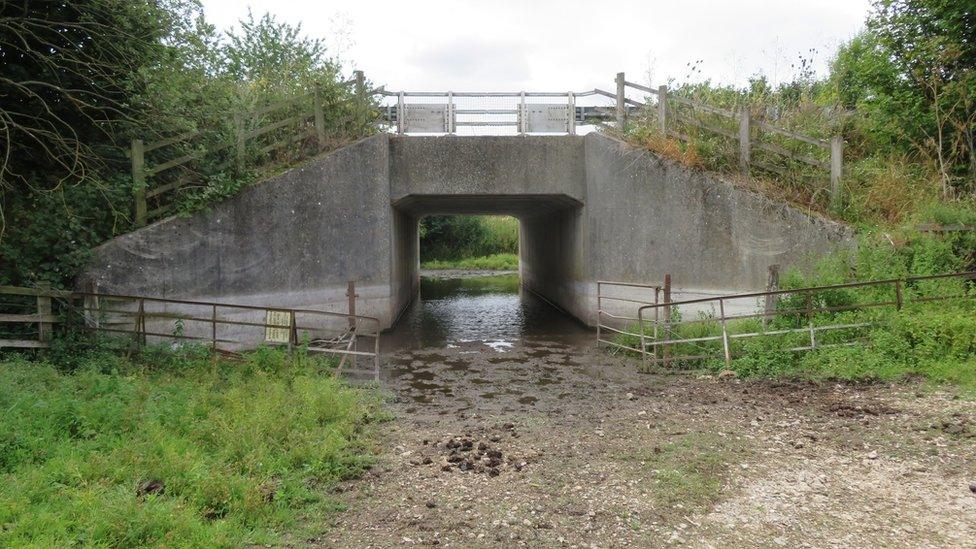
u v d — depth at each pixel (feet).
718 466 20.40
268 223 41.93
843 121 50.72
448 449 22.88
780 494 18.24
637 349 37.65
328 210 44.68
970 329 29.43
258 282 41.55
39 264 33.47
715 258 43.50
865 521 16.47
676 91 51.96
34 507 15.44
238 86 48.65
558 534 16.15
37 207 33.96
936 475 19.10
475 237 144.87
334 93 48.42
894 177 42.29
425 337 49.24
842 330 33.09
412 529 16.48
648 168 45.14
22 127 31.81
